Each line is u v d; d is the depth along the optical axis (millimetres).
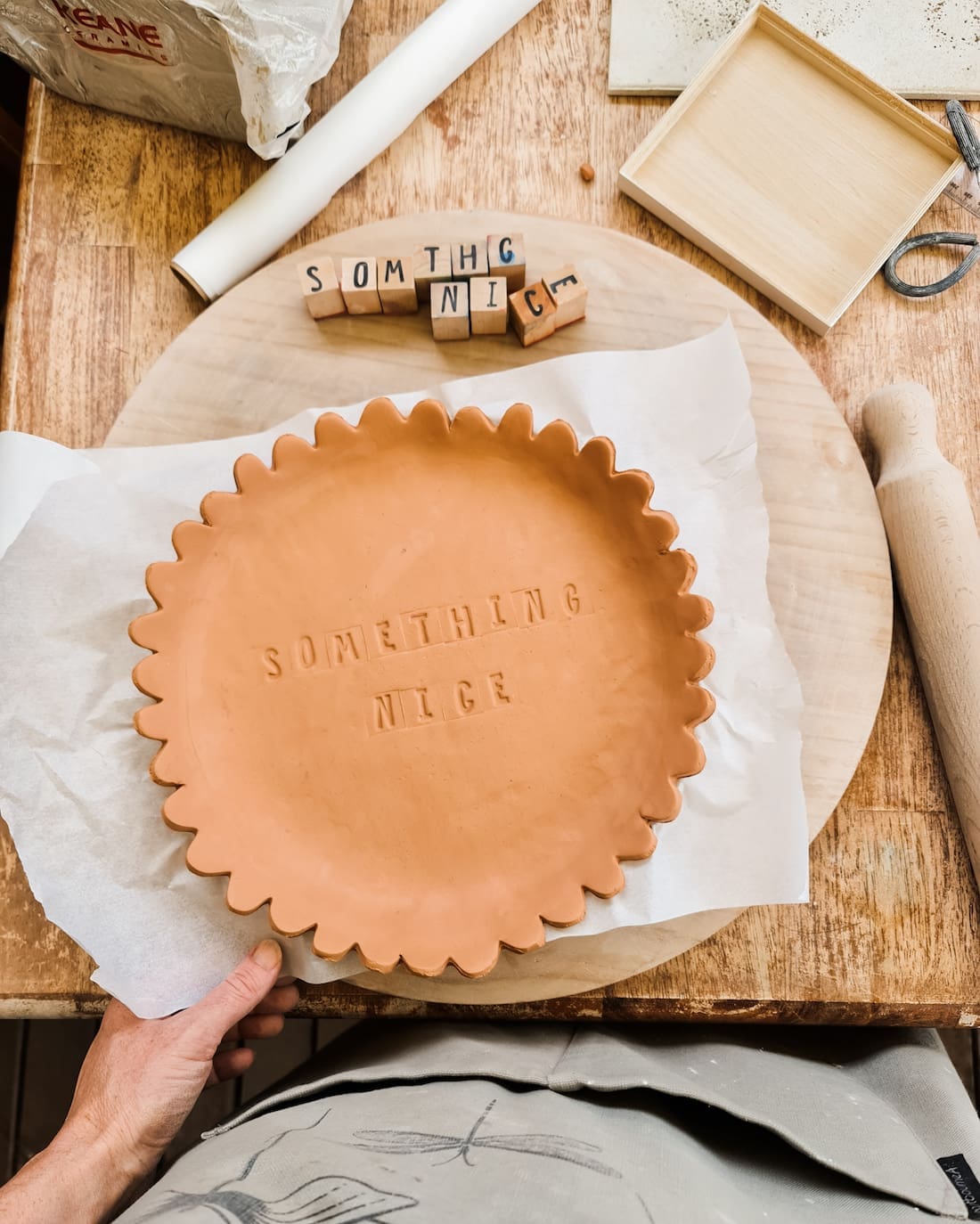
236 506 772
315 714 762
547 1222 438
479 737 756
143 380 886
